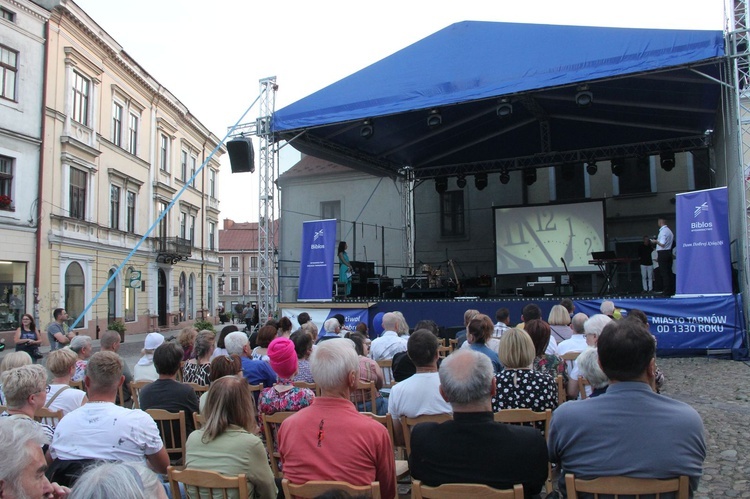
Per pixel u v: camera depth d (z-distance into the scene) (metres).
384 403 4.59
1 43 17.84
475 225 17.56
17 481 1.64
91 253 22.25
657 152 14.27
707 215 9.01
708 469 4.29
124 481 1.21
